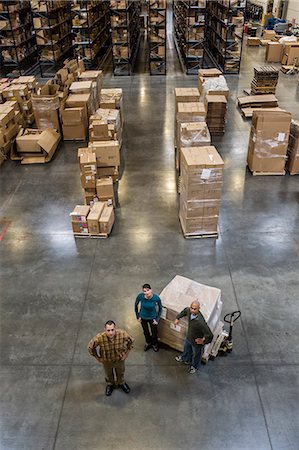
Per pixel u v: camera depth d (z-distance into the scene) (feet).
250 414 13.76
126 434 13.26
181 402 14.23
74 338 16.92
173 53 74.79
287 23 81.61
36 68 64.95
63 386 14.94
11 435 13.37
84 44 60.90
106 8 78.48
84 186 24.86
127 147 35.55
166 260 21.36
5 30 54.54
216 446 12.83
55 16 59.00
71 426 13.57
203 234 23.11
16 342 16.80
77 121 35.88
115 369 13.88
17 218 25.49
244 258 21.35
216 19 64.59
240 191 27.73
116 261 21.42
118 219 25.12
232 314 15.58
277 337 16.66
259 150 28.73
